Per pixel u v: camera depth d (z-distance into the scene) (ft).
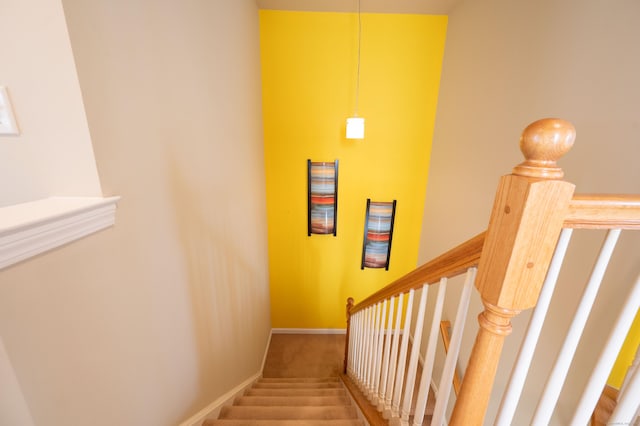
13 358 1.69
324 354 10.68
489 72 6.11
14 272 1.64
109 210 2.41
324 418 5.22
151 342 3.20
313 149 9.56
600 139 3.55
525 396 4.38
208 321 4.87
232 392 6.15
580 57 3.82
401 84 8.87
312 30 8.38
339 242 10.67
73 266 2.07
